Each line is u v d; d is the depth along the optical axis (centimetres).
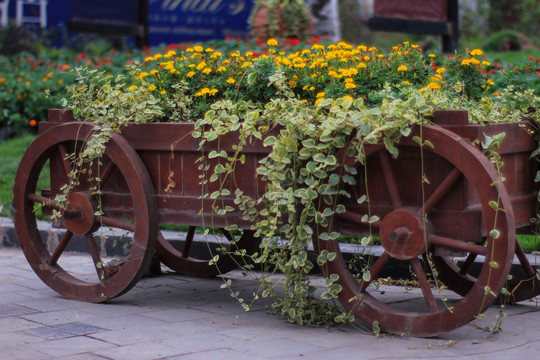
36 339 385
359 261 511
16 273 573
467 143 363
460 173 367
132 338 387
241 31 1755
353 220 397
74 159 466
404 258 380
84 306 462
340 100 391
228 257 533
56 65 1227
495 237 354
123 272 454
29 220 492
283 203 391
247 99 490
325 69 493
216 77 513
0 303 469
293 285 419
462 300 371
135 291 512
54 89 1068
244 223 424
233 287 529
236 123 414
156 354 358
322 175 388
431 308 381
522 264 459
